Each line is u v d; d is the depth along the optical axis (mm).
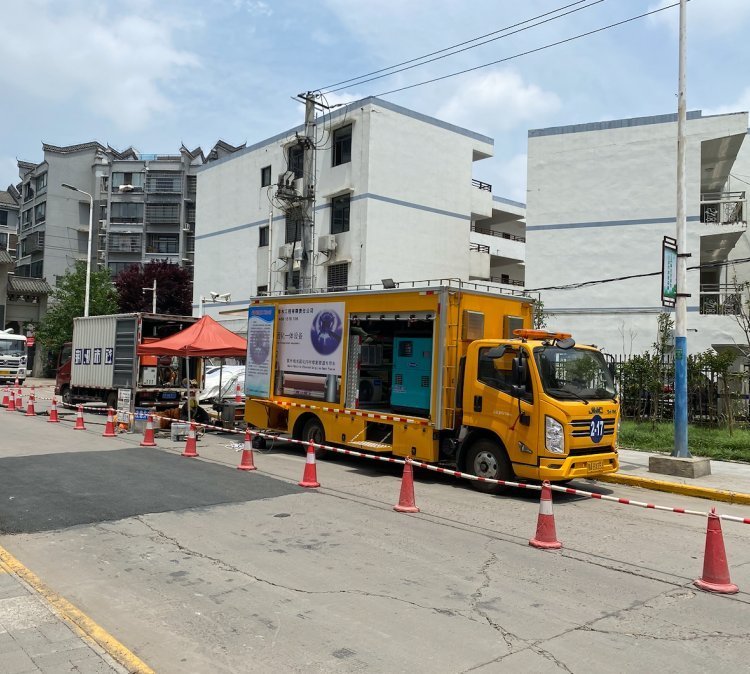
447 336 10508
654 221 25641
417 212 29625
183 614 4977
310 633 4648
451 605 5258
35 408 23375
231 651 4348
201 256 38438
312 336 13000
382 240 28375
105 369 20312
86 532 7277
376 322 12266
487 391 10008
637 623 5004
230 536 7172
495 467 9961
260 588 5562
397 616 4996
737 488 10602
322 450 13008
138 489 9484
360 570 6094
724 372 16562
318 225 30156
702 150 25781
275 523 7777
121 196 59469
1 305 48750
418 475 11438
